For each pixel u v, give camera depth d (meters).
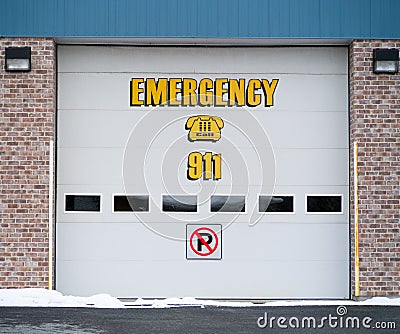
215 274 16.92
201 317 13.94
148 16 16.52
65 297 15.86
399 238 16.53
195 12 16.55
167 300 16.28
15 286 16.34
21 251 16.38
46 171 16.45
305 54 17.12
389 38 16.62
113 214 16.92
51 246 16.42
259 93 17.11
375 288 16.50
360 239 16.52
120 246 16.88
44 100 16.50
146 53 17.08
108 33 16.48
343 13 16.61
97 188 16.92
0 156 16.44
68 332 12.20
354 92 16.66
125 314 14.22
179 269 16.89
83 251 16.83
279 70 17.16
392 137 16.62
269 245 16.98
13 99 16.50
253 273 16.94
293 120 17.11
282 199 17.03
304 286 16.94
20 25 16.48
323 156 17.08
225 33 16.53
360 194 16.58
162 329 12.55
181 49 17.12
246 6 16.58
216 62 17.14
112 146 16.98
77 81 17.00
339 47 17.12
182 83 17.11
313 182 17.05
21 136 16.47
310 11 16.58
